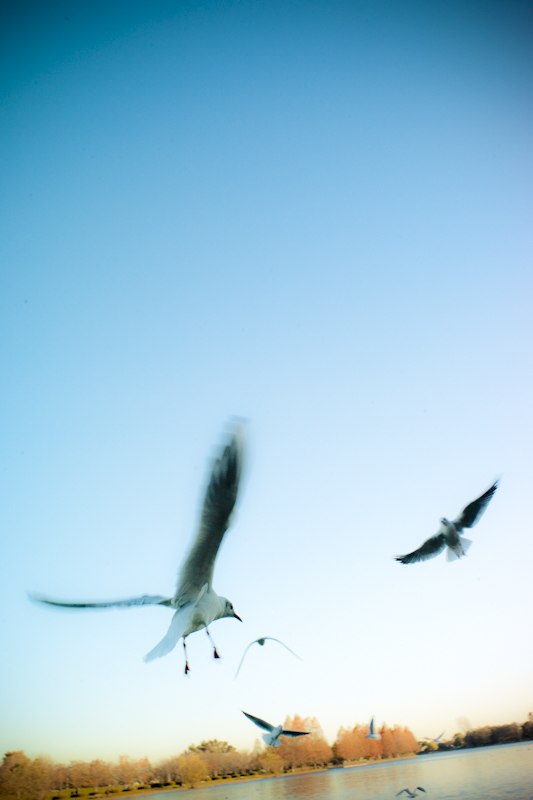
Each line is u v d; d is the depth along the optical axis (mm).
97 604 5281
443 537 8625
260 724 6395
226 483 4949
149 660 4766
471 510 8750
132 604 5254
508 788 8078
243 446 4953
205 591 5305
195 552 5188
